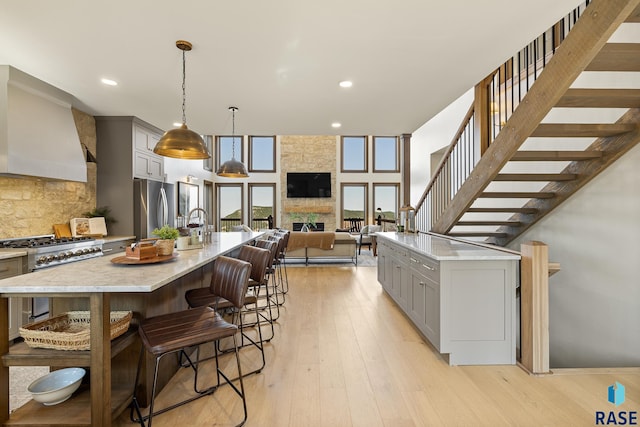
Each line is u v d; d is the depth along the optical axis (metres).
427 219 5.12
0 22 2.23
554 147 3.33
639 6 1.82
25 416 1.58
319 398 2.00
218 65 2.91
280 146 10.59
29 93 3.19
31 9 2.08
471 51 2.68
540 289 2.30
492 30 2.37
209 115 4.43
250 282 2.69
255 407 1.92
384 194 10.77
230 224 10.59
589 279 2.94
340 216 10.66
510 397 2.01
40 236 3.77
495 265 2.46
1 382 1.53
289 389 2.11
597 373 2.29
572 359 3.12
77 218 4.23
